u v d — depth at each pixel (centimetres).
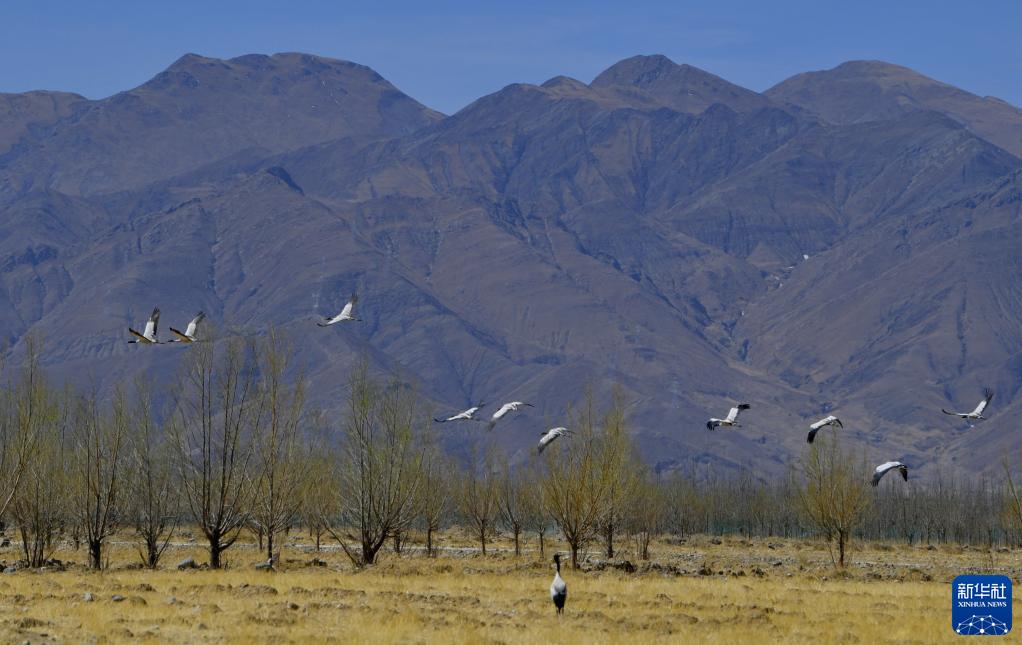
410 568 9200
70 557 10975
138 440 9588
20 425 9125
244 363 9944
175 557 11162
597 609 6606
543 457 10150
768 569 11781
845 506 11344
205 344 9612
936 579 10400
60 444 10106
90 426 9506
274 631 5381
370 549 9788
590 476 9969
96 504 9206
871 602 7456
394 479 9919
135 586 6938
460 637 5275
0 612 5741
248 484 9550
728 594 7688
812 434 6009
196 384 9556
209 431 9406
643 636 5534
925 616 6731
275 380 10075
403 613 5997
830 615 6688
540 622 5984
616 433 11294
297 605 6197
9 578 7394
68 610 5828
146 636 5156
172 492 9669
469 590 7394
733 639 5594
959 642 5862
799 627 6116
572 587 7725
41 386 9762
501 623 5894
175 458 9594
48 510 9425
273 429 10000
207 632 5300
